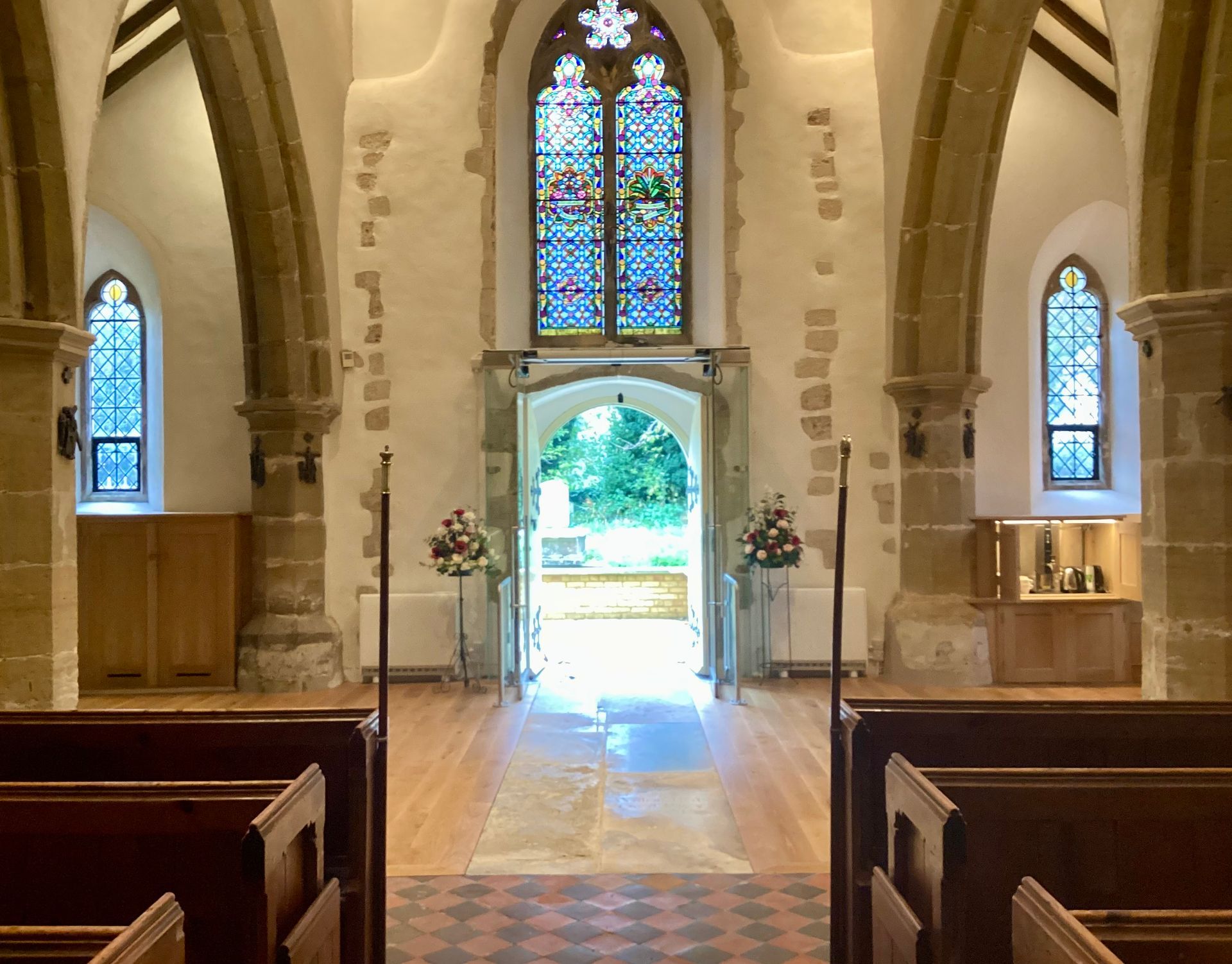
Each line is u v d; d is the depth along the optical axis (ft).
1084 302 29.12
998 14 21.39
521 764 18.07
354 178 26.53
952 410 24.72
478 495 26.14
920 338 24.80
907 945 7.51
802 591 25.86
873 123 26.40
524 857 13.62
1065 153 27.76
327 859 9.33
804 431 26.27
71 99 15.39
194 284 27.35
